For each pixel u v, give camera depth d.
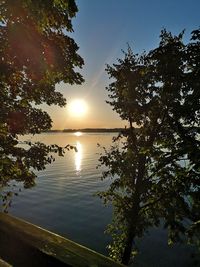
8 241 2.57
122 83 16.14
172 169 12.78
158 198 14.95
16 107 9.89
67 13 7.35
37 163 10.87
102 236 32.28
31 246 2.34
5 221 2.92
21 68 7.41
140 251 27.41
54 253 2.20
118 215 16.86
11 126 10.19
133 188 15.91
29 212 41.50
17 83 9.05
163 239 30.12
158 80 14.41
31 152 10.85
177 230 14.37
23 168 10.88
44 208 43.66
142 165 15.38
